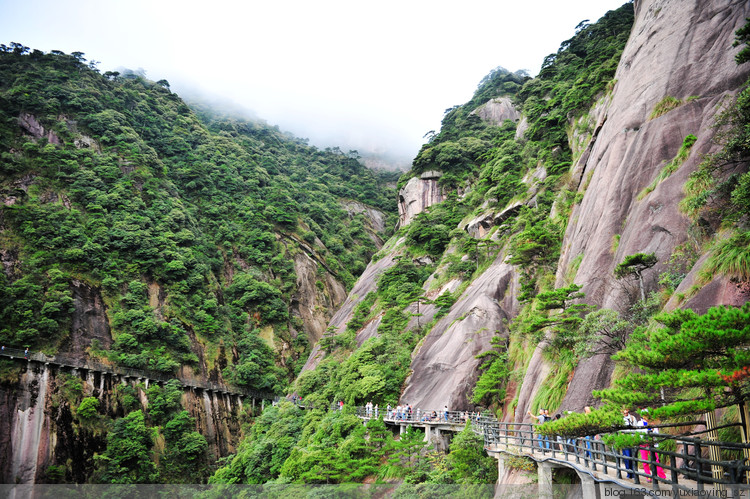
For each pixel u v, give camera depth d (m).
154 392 54.84
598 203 28.45
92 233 65.56
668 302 17.00
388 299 58.06
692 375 8.79
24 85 79.00
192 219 81.44
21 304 53.09
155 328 59.22
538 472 17.89
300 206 104.56
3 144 68.88
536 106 64.94
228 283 80.56
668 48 30.00
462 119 104.00
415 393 38.69
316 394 49.69
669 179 22.84
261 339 72.38
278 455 40.47
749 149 16.80
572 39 82.12
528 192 49.81
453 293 49.78
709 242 18.73
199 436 52.88
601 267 24.86
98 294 59.88
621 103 31.86
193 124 109.56
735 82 24.75
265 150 129.12
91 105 83.69
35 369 49.28
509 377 32.31
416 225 69.19
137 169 80.44
